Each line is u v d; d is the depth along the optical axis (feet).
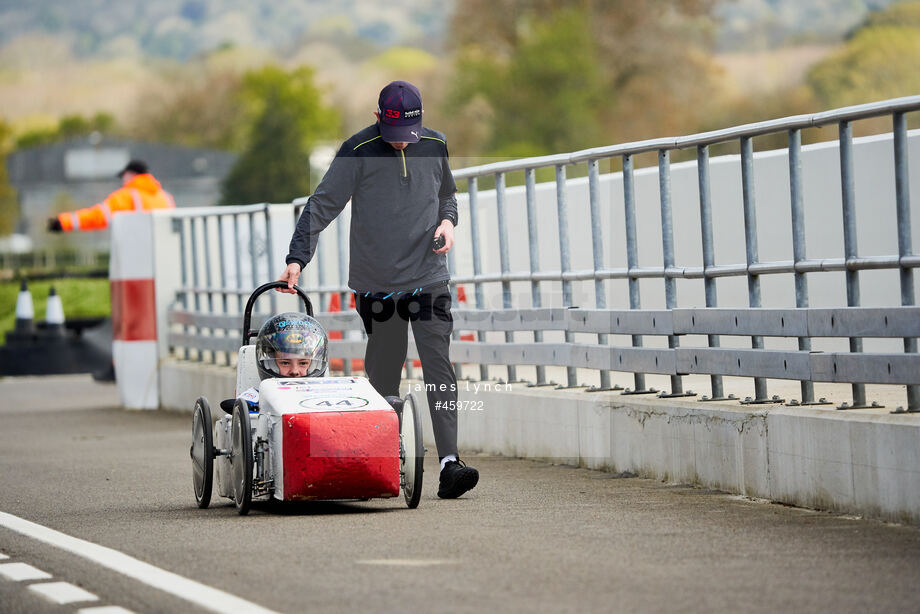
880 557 53.72
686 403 76.95
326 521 66.23
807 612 44.70
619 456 83.10
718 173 100.01
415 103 74.64
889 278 88.33
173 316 146.20
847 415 64.54
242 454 68.18
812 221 92.53
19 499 79.30
